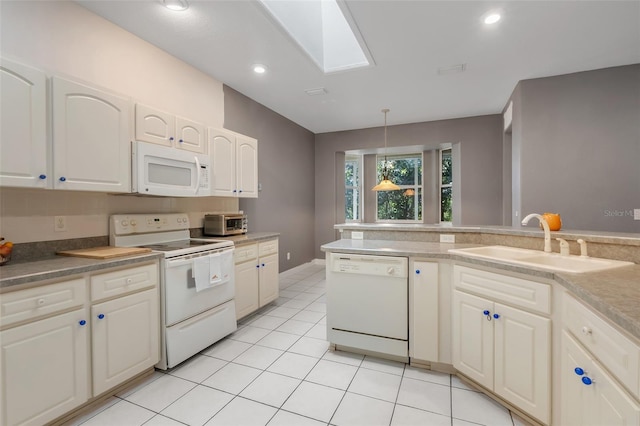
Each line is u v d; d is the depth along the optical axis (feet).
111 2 7.04
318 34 10.31
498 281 5.50
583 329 3.79
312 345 8.34
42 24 6.48
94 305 5.58
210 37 8.55
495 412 5.54
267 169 14.79
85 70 7.25
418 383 6.49
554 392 4.64
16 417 4.51
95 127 6.40
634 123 10.21
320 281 15.38
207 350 8.05
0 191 5.82
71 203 6.90
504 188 15.48
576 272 4.56
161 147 7.75
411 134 17.58
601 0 7.08
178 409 5.68
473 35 8.55
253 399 5.99
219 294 8.40
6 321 4.42
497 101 13.98
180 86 9.83
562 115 10.99
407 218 21.57
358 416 5.49
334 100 13.73
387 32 8.39
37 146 5.47
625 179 10.32
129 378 6.22
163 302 6.92
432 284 6.78
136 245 8.07
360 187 21.88
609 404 3.24
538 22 7.94
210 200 11.07
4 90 5.05
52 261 5.74
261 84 11.86
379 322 7.36
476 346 5.95
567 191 10.93
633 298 3.41
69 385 5.17
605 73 10.50
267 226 14.84
